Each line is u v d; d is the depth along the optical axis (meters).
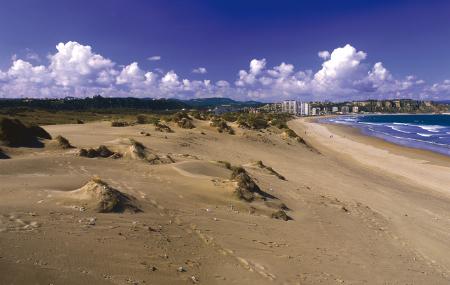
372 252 13.11
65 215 9.62
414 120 186.88
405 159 48.56
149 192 13.52
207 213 12.84
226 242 10.64
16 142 19.16
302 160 36.62
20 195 10.84
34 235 7.83
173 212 12.14
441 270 12.99
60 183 12.81
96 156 18.89
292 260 10.45
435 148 62.06
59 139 20.45
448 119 198.25
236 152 34.59
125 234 9.29
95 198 10.89
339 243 13.12
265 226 12.94
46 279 6.18
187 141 34.69
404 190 28.56
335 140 73.12
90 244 8.12
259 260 9.89
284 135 56.47
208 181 16.23
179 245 9.59
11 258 6.53
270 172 23.95
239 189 15.60
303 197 18.98
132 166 17.69
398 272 11.73
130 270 7.47
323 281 9.59
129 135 33.31
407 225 18.00
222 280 8.27
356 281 10.16
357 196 22.89
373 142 71.25
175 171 17.53
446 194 29.45
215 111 199.38
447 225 19.33
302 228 13.83
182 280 7.73
